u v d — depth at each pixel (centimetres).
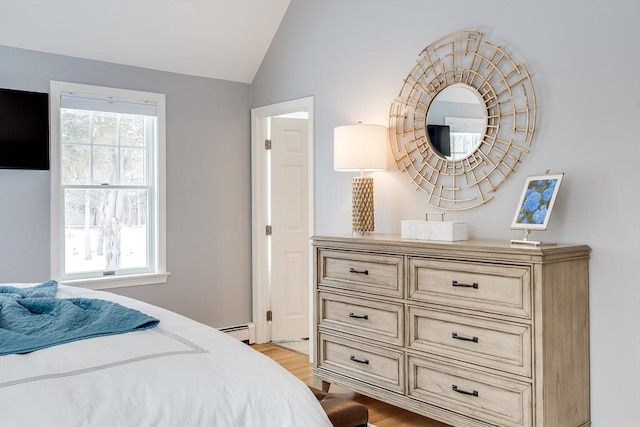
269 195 470
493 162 294
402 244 279
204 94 445
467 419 252
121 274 407
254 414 138
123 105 402
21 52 362
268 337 470
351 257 310
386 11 352
